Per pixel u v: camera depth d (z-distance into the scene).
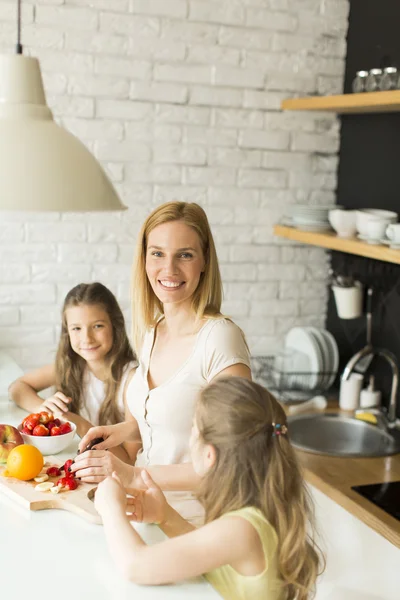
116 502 1.35
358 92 2.85
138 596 1.21
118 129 3.03
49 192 1.31
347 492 2.33
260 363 3.39
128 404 1.95
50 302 3.06
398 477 2.47
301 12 3.20
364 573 1.74
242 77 3.16
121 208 1.42
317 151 3.35
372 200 3.13
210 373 1.77
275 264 3.37
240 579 1.28
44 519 1.48
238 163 3.23
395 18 2.94
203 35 3.07
